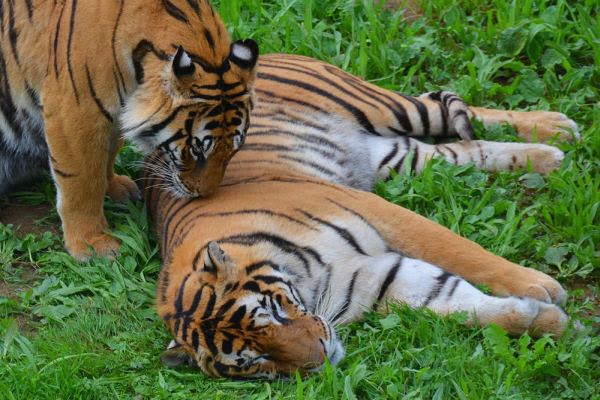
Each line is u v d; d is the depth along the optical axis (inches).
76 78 376.5
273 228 360.5
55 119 386.3
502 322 346.6
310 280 358.6
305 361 327.6
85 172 393.4
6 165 435.5
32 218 435.8
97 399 339.6
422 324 346.6
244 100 364.5
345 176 432.5
